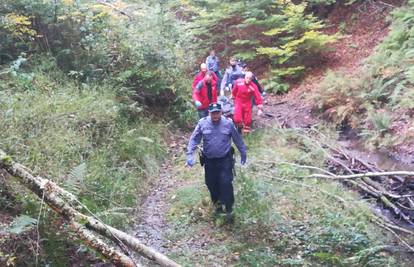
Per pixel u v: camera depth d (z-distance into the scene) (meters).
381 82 11.66
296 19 16.08
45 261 5.04
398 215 7.46
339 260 6.00
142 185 8.00
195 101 10.40
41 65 9.44
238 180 8.00
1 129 6.48
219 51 18.73
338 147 10.38
